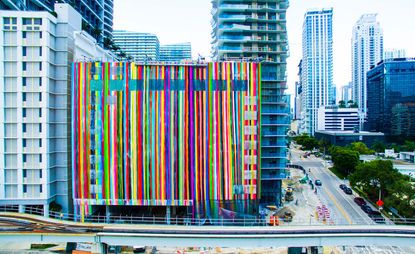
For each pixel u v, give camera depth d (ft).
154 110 267.18
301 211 319.06
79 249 232.73
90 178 267.18
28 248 238.48
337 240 205.26
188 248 244.83
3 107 258.98
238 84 269.44
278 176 328.08
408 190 267.18
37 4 362.94
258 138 270.05
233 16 350.23
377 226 211.41
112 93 266.98
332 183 437.99
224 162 269.23
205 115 268.41
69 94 282.36
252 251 239.91
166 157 267.18
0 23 257.34
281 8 358.84
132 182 267.18
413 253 234.99
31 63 260.83
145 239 206.49
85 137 267.18
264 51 349.61
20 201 260.01
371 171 325.83
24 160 261.24
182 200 267.39
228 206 270.05
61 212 266.36
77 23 297.74
